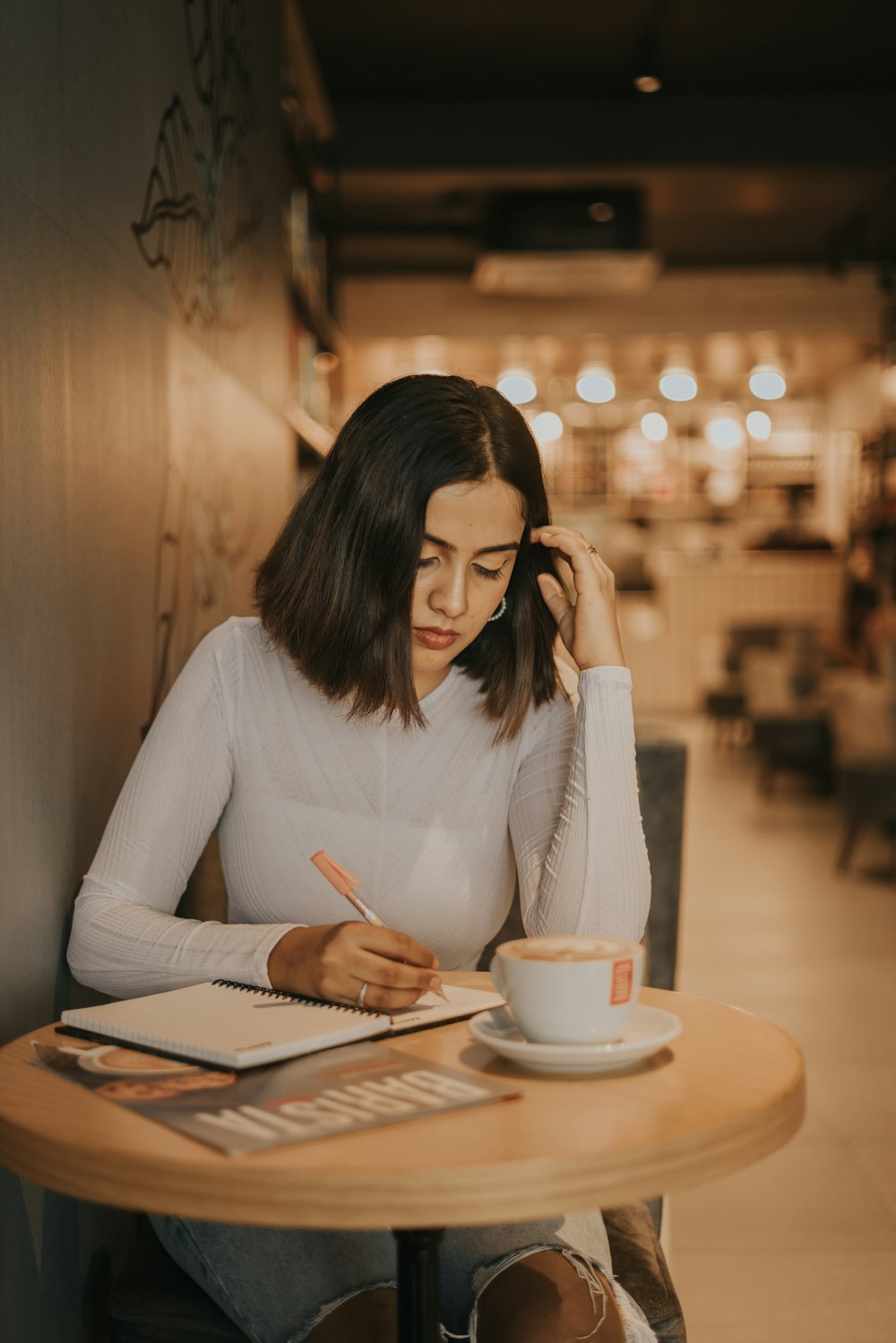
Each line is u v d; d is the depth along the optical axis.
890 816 5.70
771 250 9.37
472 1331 1.18
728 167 7.20
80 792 1.61
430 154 7.19
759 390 12.07
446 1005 1.27
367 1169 0.88
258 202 3.24
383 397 1.47
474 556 1.43
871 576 11.53
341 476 1.47
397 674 1.45
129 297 1.88
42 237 1.47
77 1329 1.54
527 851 1.53
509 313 9.71
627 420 14.01
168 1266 1.48
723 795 8.24
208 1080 1.06
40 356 1.47
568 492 14.01
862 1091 3.13
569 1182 0.89
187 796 1.51
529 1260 1.22
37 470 1.45
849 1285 2.22
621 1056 1.06
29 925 1.42
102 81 1.74
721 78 6.96
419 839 1.52
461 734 1.55
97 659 1.69
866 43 6.55
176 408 2.20
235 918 1.60
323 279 5.09
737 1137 0.97
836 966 4.29
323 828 1.52
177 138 2.23
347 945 1.22
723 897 5.35
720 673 11.31
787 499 14.02
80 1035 1.21
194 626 2.36
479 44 6.48
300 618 1.48
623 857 1.44
